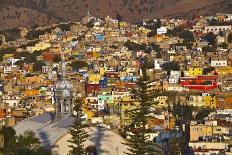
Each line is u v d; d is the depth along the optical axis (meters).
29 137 165.62
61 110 192.88
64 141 168.50
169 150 176.00
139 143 138.38
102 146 169.00
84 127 165.75
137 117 138.62
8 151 160.12
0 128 185.50
